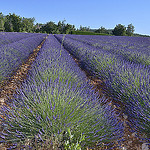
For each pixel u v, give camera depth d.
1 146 1.81
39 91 2.62
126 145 2.11
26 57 7.42
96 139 1.95
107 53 6.52
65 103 2.23
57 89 2.64
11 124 2.00
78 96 2.67
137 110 2.54
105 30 56.41
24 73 5.27
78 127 1.99
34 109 2.21
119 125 2.36
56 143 1.70
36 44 11.75
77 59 7.48
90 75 5.12
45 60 4.85
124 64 4.43
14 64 5.36
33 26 48.81
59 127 1.91
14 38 12.75
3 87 3.88
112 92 3.50
